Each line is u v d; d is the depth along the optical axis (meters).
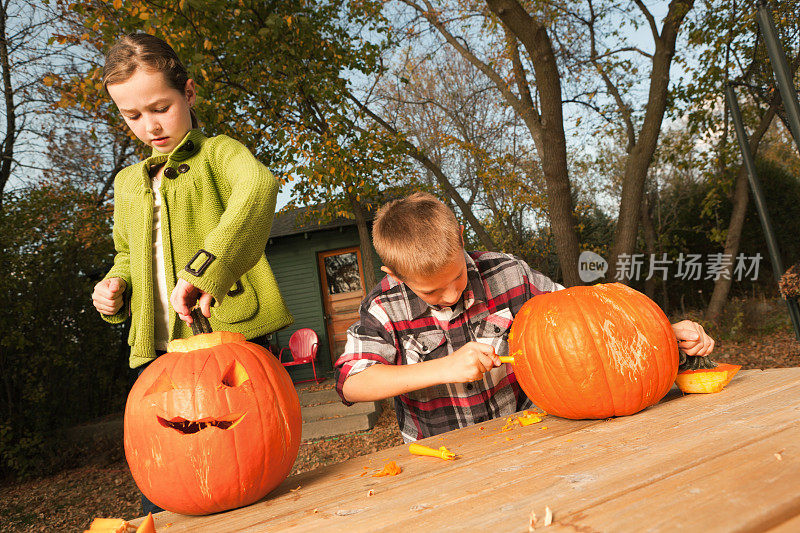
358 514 0.80
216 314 1.50
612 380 1.22
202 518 0.98
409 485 0.92
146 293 1.50
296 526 0.79
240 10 6.32
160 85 1.44
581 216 13.62
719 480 0.69
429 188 10.69
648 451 0.88
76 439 7.56
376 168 8.38
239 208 1.28
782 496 0.60
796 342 8.70
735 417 1.03
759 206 5.73
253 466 0.98
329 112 7.57
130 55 1.42
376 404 7.65
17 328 7.39
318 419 7.41
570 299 1.36
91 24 5.55
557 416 1.39
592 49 11.09
